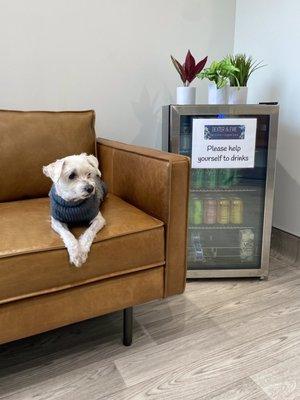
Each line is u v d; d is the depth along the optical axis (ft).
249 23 7.16
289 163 6.63
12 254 3.34
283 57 6.50
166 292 4.39
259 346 4.37
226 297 5.52
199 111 5.43
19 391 3.71
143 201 4.57
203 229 6.24
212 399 3.59
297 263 6.62
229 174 5.99
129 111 6.88
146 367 4.04
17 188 5.15
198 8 7.07
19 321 3.53
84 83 6.39
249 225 6.24
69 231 3.88
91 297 3.87
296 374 3.91
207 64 7.40
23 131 5.16
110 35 6.40
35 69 5.97
